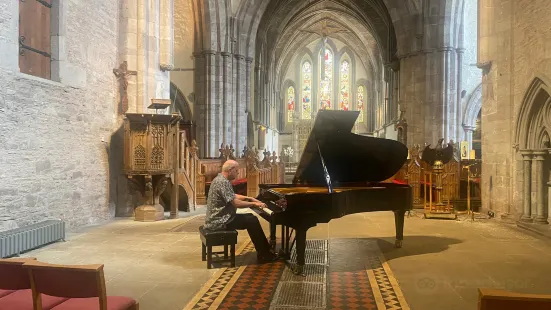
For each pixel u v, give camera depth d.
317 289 5.07
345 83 46.50
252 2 21.23
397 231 7.27
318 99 46.53
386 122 33.59
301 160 6.82
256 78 29.22
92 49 9.57
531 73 9.16
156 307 4.47
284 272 5.78
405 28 20.06
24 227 6.93
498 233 8.64
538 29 8.87
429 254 6.83
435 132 19.38
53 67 8.40
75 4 8.89
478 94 21.34
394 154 6.96
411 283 5.33
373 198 6.69
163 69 11.59
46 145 7.96
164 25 11.48
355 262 6.32
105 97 10.16
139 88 10.74
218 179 6.14
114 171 10.52
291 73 47.12
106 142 10.18
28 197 7.49
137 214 9.98
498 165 10.62
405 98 20.47
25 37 7.81
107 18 10.23
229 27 20.19
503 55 10.37
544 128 8.99
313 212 5.64
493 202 10.90
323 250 7.11
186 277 5.53
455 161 12.57
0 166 6.84
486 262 6.35
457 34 19.39
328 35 43.31
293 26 37.78
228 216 6.13
